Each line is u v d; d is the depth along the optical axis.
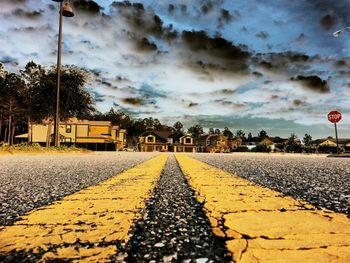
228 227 1.72
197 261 1.24
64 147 22.75
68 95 30.47
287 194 3.10
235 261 1.20
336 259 1.20
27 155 17.92
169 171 6.41
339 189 3.52
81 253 1.33
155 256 1.30
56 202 2.59
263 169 7.15
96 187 3.62
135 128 95.44
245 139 104.00
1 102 41.62
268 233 1.58
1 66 41.44
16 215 2.11
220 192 3.21
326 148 51.53
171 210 2.28
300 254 1.25
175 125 117.44
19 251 1.35
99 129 53.97
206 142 83.38
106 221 1.91
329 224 1.77
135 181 4.34
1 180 4.52
